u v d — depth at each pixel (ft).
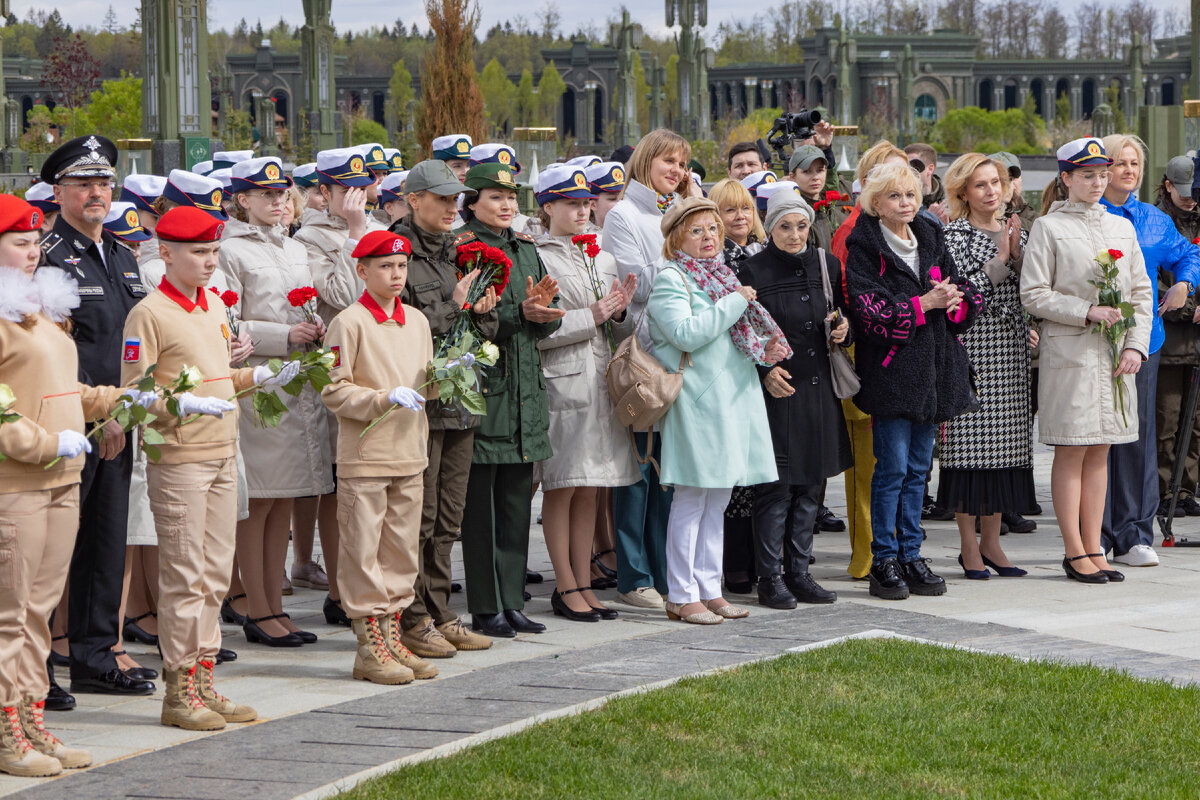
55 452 15.38
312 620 24.25
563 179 23.43
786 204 23.76
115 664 19.69
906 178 23.91
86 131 163.43
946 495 26.04
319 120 158.10
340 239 23.77
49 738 16.06
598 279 23.71
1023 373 25.88
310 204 25.89
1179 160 30.37
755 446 23.12
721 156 135.44
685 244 23.07
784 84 305.73
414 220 21.79
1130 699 17.56
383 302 19.98
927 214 25.20
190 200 22.61
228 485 18.03
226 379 18.11
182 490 17.51
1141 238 27.45
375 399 19.22
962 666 19.01
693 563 23.34
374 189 26.68
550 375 23.27
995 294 25.72
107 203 19.21
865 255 24.06
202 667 17.85
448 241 21.85
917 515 24.97
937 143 207.41
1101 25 419.74
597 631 22.74
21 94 322.14
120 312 19.35
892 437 24.23
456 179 21.63
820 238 28.50
